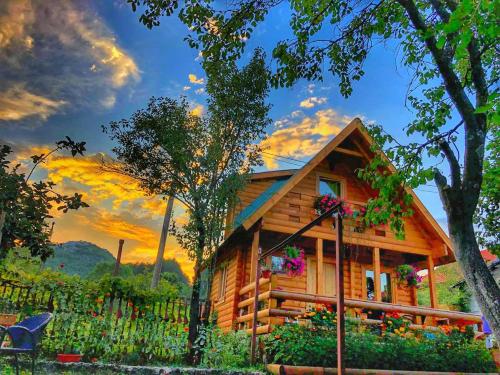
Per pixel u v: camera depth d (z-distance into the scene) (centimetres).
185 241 1063
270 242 1323
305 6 700
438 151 637
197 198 1098
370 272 1427
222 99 1162
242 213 1451
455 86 575
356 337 743
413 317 1143
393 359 720
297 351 679
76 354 770
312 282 1355
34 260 744
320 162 1384
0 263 748
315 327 754
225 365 779
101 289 869
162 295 940
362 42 752
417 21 601
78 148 615
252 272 1121
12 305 786
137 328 883
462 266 540
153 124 1157
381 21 731
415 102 707
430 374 700
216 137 1148
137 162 1160
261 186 1645
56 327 802
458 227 551
